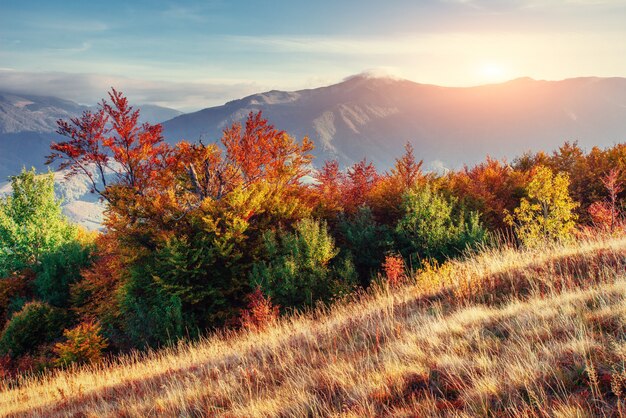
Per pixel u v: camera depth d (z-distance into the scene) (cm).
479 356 442
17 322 2245
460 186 2555
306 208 2331
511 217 1563
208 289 1870
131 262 2134
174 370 811
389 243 1880
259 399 488
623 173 2212
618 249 727
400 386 418
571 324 446
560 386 341
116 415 612
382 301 858
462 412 335
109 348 1816
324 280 1700
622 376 309
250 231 2139
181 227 2119
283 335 815
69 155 2736
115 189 2394
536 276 680
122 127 2716
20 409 884
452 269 885
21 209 4069
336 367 509
